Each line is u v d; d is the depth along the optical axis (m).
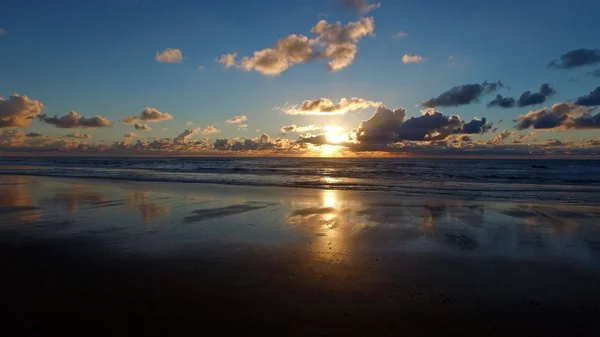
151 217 11.30
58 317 4.56
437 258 7.23
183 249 7.71
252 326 4.36
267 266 6.63
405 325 4.42
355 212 12.41
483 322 4.52
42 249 7.66
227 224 10.32
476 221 10.96
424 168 51.38
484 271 6.47
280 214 11.95
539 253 7.63
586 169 48.19
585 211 12.80
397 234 9.24
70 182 23.97
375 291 5.49
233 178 28.77
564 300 5.21
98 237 8.73
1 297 5.20
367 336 4.16
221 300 5.11
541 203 14.78
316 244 8.20
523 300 5.21
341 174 36.12
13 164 62.97
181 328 4.29
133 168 47.00
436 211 12.69
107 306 4.89
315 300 5.13
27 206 13.34
